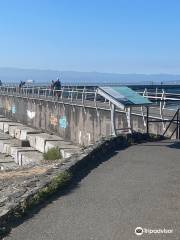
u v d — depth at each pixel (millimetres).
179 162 14023
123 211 9242
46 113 47156
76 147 33219
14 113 63188
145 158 14836
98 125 32250
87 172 12984
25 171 15555
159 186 11109
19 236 8055
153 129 23156
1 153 43094
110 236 7910
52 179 11320
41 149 38344
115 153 15984
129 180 11812
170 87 57062
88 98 40562
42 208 9656
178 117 21484
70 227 8430
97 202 9938
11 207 9148
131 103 18250
